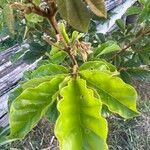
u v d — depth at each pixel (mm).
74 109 220
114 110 254
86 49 300
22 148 965
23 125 240
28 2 284
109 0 1007
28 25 527
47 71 294
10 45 1305
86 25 234
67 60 424
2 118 921
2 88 984
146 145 1002
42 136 1012
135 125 1031
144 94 1164
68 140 212
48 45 644
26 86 264
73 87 228
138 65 647
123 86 248
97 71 247
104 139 214
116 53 637
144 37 668
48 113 351
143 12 504
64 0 228
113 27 997
